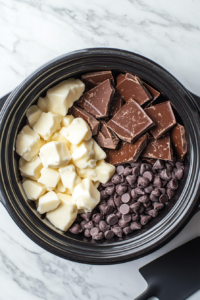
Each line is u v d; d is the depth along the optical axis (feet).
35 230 2.06
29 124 2.14
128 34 2.32
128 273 2.38
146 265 2.34
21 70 2.31
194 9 2.32
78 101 2.20
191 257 2.32
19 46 2.31
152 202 2.21
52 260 2.39
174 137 2.16
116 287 2.38
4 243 2.38
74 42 2.31
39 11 2.31
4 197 2.01
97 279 2.39
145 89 2.12
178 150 2.16
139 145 2.15
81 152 2.16
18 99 2.00
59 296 2.38
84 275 2.39
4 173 2.02
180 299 2.28
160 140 2.18
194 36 2.32
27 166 2.16
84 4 2.31
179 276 2.31
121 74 2.15
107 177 2.21
